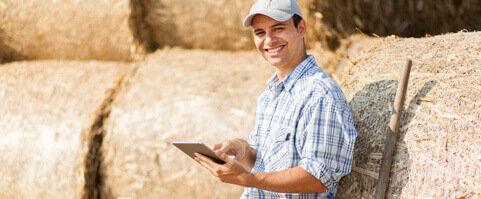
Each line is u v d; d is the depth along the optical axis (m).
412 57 1.81
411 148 1.59
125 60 3.40
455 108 1.55
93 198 2.88
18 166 2.97
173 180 2.72
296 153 1.61
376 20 2.98
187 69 3.09
